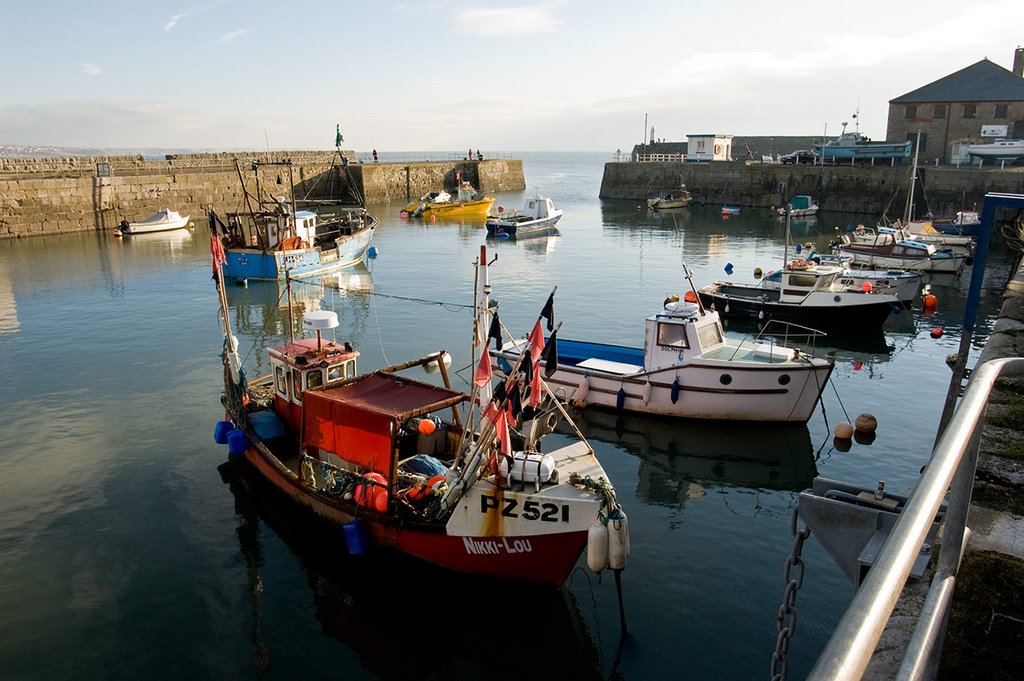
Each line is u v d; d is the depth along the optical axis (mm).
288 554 12570
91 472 15633
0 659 9969
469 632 10641
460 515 10805
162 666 9906
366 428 12305
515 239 53281
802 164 72250
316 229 45281
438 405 12352
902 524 1499
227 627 10727
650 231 57844
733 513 14070
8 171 53156
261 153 74188
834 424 18484
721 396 17859
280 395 15648
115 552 12586
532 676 9781
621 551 9820
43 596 11344
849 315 27500
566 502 10141
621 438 17688
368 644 10398
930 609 2004
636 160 92000
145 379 22000
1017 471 4188
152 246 47656
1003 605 3084
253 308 31906
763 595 11258
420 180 84125
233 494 14656
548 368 11609
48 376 22250
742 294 31859
